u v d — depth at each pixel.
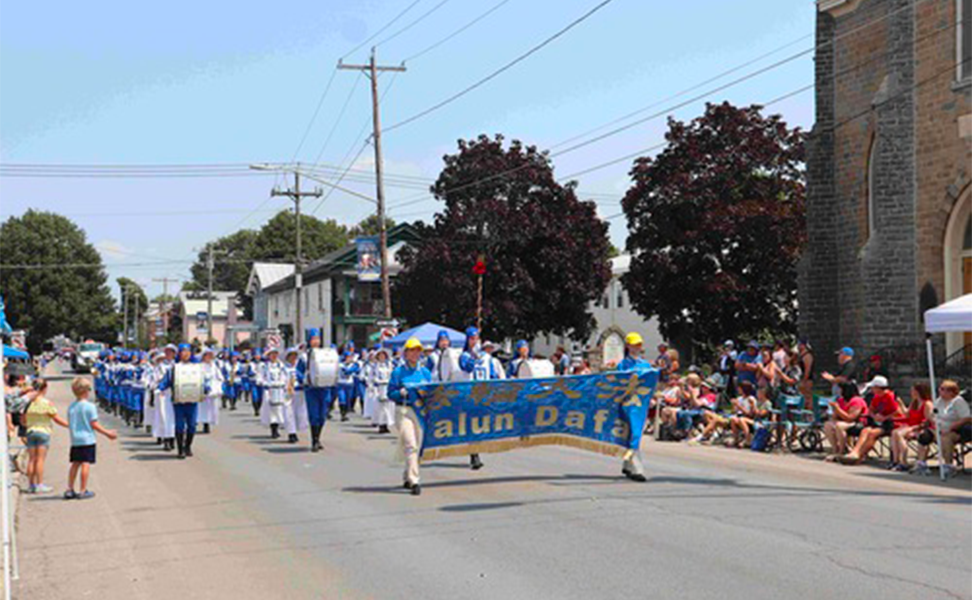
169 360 22.88
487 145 45.22
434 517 11.19
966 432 14.32
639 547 9.33
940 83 24.84
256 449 19.42
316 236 108.94
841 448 16.34
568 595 7.68
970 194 24.23
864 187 28.66
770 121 37.16
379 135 38.44
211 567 9.03
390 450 18.88
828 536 9.73
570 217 45.28
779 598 7.45
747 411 18.84
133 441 21.81
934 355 24.69
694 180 36.50
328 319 62.34
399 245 59.69
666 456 17.27
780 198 37.69
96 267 78.31
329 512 11.72
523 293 44.84
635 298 38.56
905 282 25.98
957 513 11.07
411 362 13.30
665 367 22.97
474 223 44.47
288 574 8.66
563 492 12.75
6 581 8.26
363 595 7.89
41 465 14.02
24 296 75.75
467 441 13.34
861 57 28.56
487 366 17.33
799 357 21.73
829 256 29.94
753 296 37.19
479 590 7.91
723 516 10.88
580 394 13.70
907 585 7.77
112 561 9.43
